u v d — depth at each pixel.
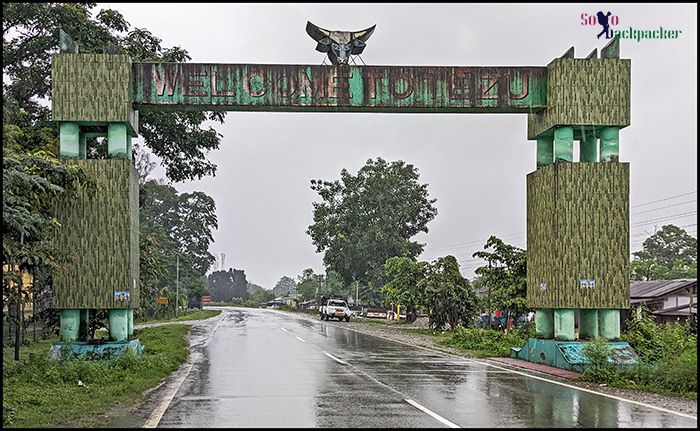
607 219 16.66
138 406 11.23
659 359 16.61
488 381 14.55
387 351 22.95
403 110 17.12
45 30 22.41
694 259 59.22
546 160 18.11
